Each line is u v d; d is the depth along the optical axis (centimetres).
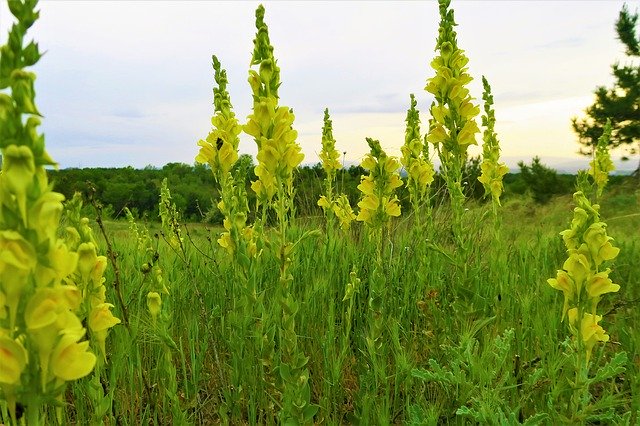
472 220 537
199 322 381
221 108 350
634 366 323
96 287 202
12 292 123
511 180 2944
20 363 125
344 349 322
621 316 400
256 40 253
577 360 242
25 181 120
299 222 679
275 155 246
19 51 128
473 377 259
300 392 245
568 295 241
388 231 518
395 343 309
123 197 894
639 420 220
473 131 329
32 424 131
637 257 582
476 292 335
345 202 623
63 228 312
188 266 416
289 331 247
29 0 129
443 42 340
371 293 304
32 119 123
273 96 251
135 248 516
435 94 339
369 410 279
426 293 386
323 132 617
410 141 486
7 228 122
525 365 315
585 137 2461
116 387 300
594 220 235
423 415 252
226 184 335
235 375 304
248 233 348
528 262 512
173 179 945
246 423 317
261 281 411
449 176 345
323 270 453
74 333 133
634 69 2286
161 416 304
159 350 341
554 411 247
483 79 521
